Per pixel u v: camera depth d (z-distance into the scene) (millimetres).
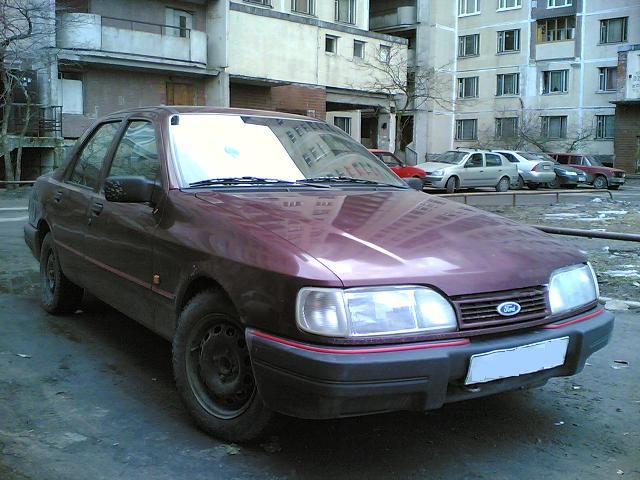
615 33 39750
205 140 3916
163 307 3473
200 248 3143
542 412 3641
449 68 41031
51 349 4430
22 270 6973
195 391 3217
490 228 3375
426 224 3270
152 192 3643
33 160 21672
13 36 18031
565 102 41812
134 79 24594
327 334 2578
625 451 3188
